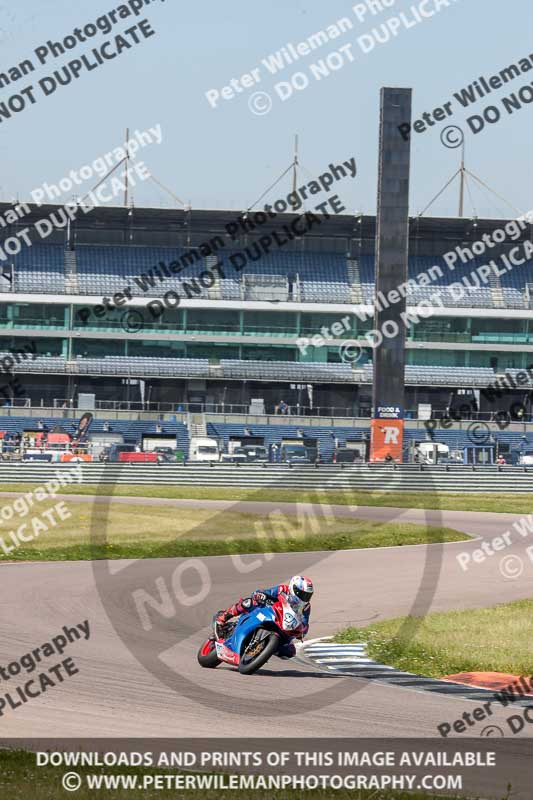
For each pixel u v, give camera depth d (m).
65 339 178.75
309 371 179.50
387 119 141.00
